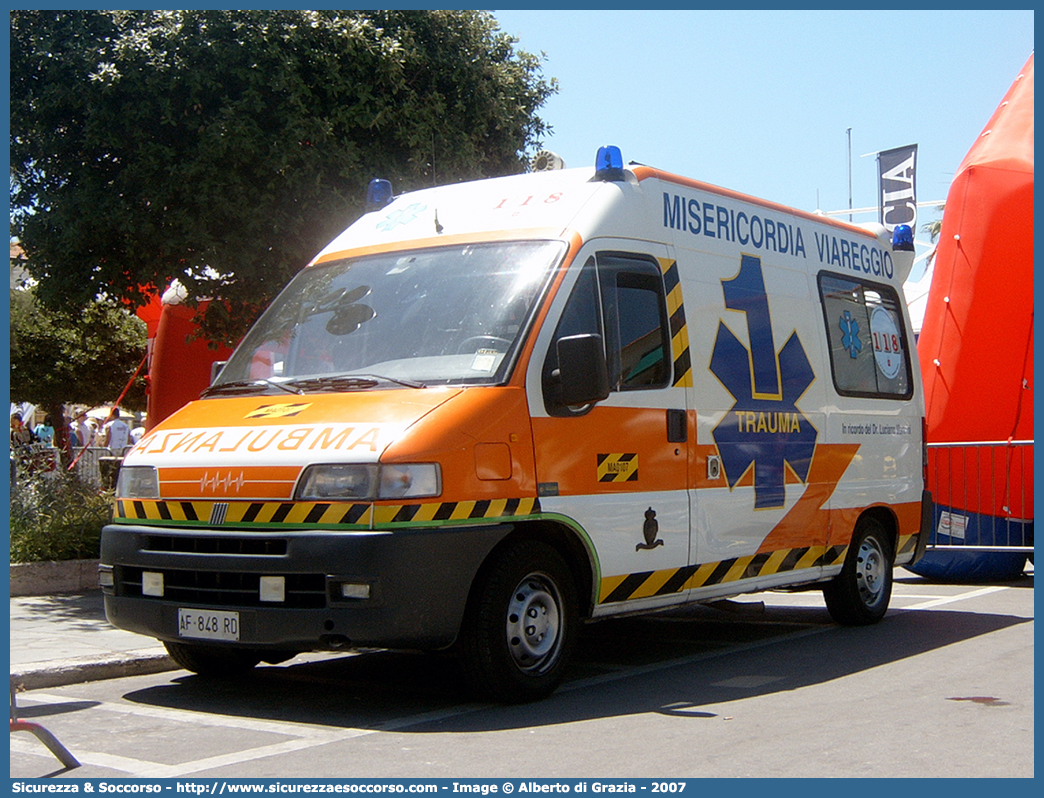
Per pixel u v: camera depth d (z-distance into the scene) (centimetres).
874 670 738
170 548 634
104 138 1037
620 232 711
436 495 586
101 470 1377
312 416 625
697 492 740
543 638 650
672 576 720
